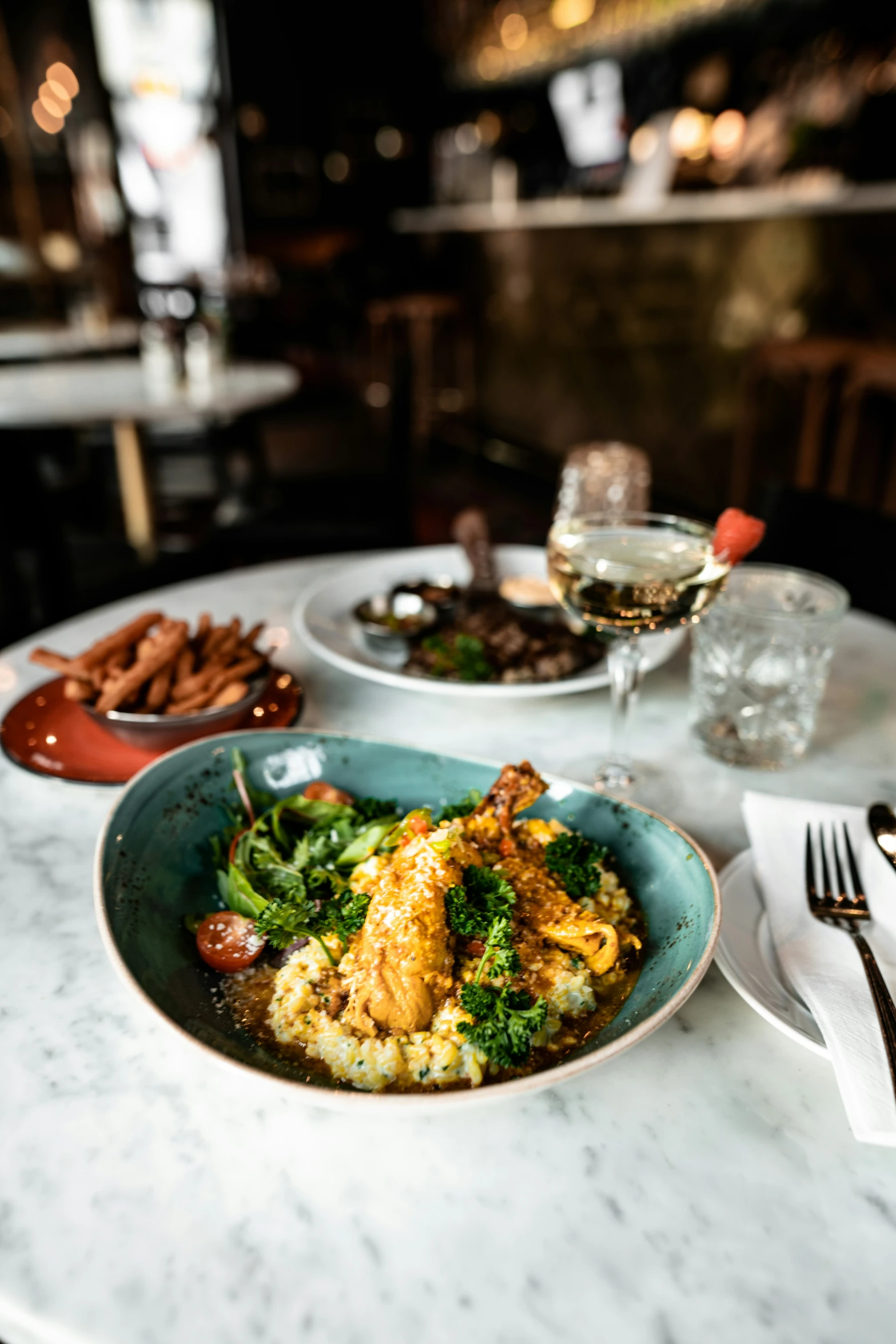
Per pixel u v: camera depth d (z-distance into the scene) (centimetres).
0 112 361
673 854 36
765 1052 33
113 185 392
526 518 254
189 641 50
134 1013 34
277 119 394
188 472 215
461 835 36
